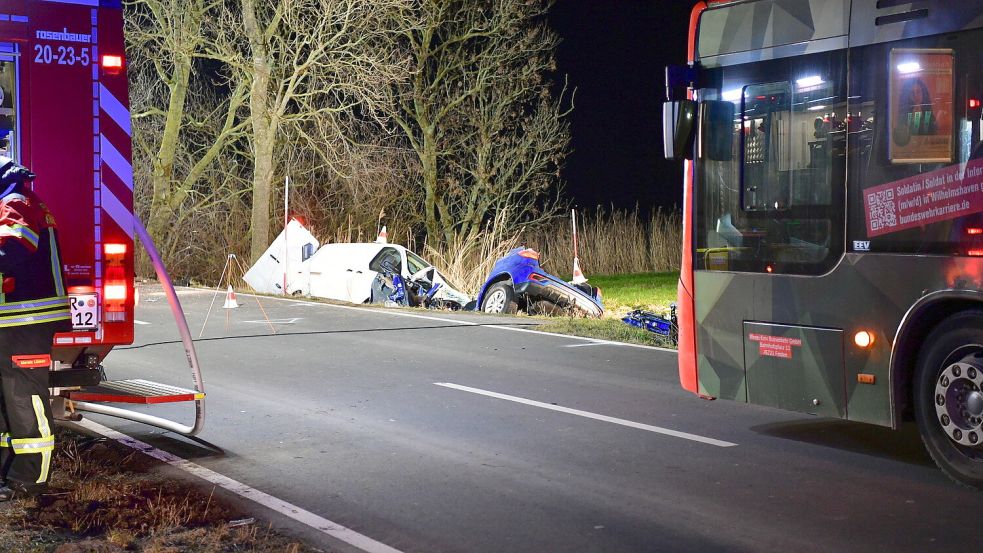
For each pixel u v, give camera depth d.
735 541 5.44
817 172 7.23
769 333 7.55
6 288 5.86
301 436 7.89
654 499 6.22
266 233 25.39
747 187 7.73
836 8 7.14
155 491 6.36
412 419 8.48
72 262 6.83
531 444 7.63
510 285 17.36
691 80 8.09
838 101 7.10
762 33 7.66
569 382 10.16
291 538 5.49
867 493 6.34
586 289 17.73
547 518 5.85
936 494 6.32
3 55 6.66
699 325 8.13
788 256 7.41
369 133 26.81
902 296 6.69
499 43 30.55
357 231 27.73
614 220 29.38
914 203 6.62
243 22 25.19
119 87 6.95
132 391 7.46
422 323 15.03
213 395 9.52
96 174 6.89
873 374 6.88
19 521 5.60
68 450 7.33
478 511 5.99
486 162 30.64
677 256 29.19
